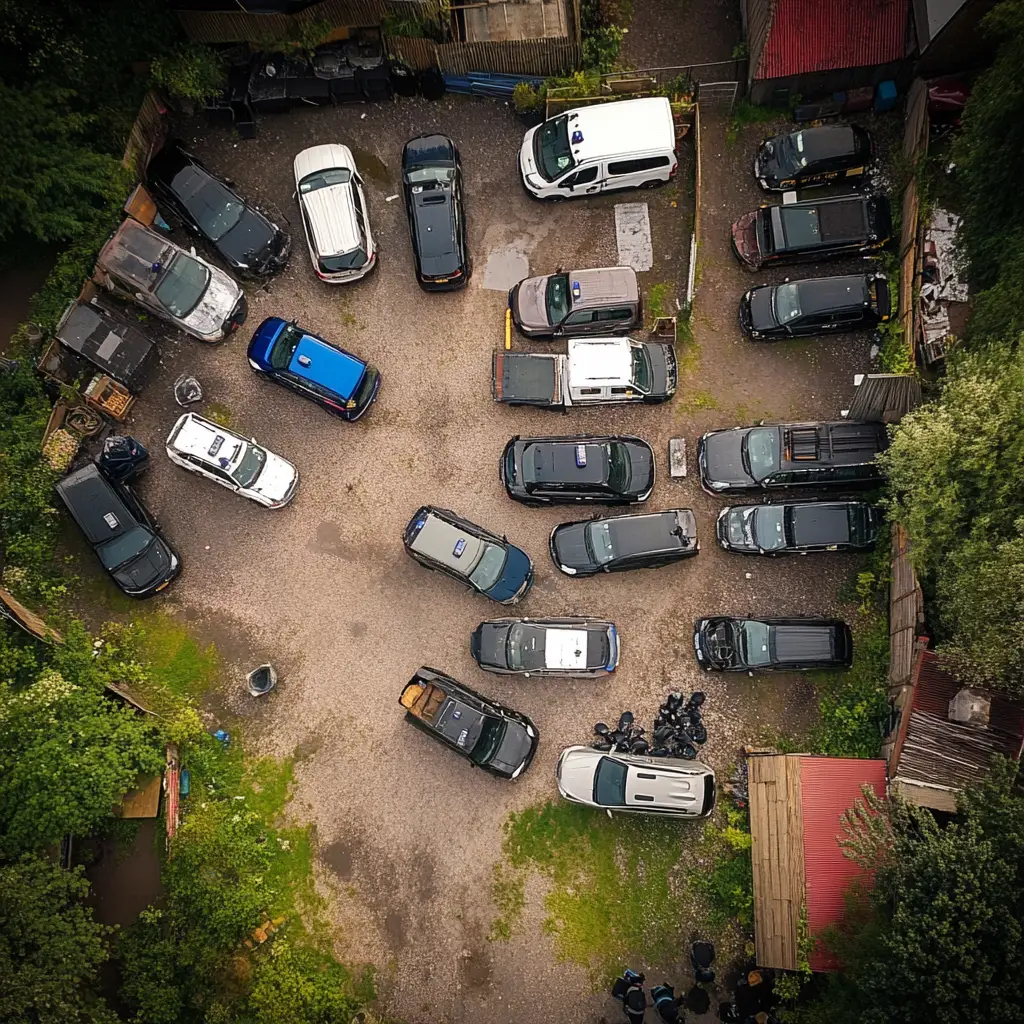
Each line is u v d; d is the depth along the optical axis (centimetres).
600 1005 2406
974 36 2447
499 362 2603
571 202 2750
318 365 2539
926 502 2200
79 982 2070
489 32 2666
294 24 2622
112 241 2561
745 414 2659
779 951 2211
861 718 2431
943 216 2584
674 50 2766
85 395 2556
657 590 2594
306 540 2622
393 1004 2406
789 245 2602
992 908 1852
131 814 2367
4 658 2355
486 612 2583
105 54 2541
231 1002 2198
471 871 2469
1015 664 2059
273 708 2542
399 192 2767
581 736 2530
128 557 2488
